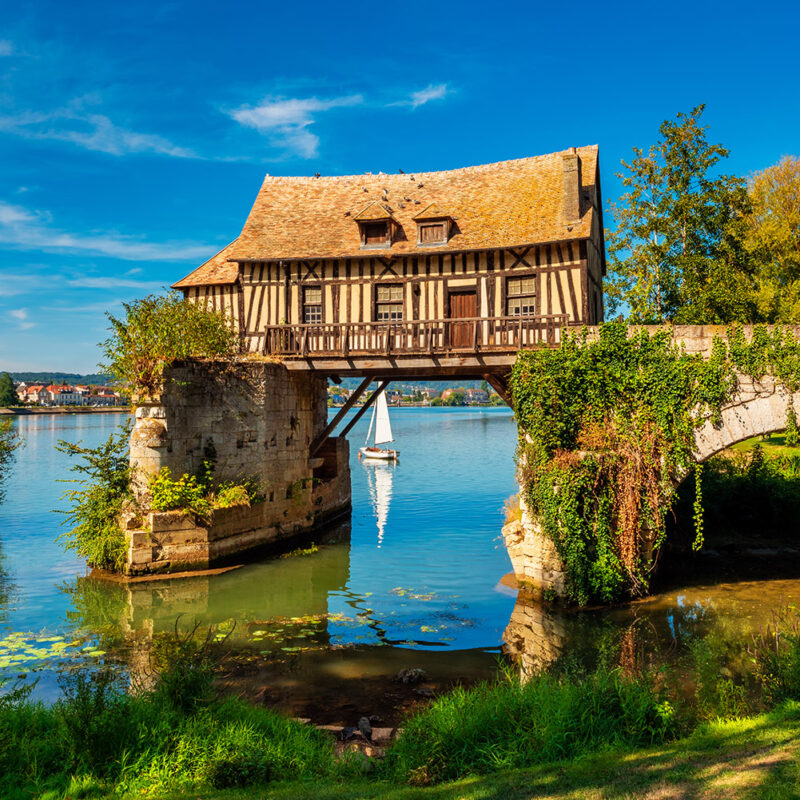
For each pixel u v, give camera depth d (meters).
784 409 10.18
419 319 16.66
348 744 5.98
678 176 22.44
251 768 5.02
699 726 5.60
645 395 10.90
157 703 5.83
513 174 18.72
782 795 3.76
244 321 17.67
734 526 15.76
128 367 13.42
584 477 10.66
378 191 19.72
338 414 17.52
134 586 12.34
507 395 16.08
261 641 9.46
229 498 14.14
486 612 10.70
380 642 9.40
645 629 9.52
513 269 15.95
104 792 4.65
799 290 22.59
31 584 12.45
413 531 17.67
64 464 32.62
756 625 9.45
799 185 26.61
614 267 23.94
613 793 4.08
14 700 6.44
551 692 6.01
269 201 19.95
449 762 5.19
